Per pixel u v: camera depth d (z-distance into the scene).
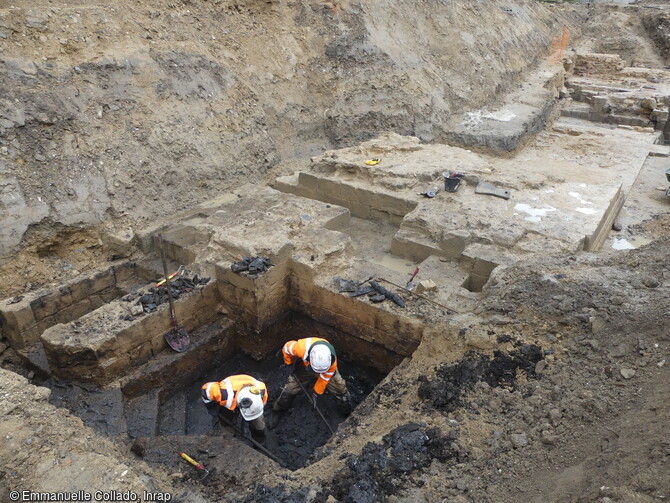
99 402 5.63
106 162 8.07
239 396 5.16
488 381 4.79
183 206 8.80
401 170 9.11
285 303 7.29
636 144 13.42
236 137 10.10
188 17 10.59
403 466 3.98
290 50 12.01
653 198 10.59
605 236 8.71
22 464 3.85
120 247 7.79
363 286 6.79
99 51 8.71
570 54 21.20
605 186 9.22
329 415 6.33
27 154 7.38
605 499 3.03
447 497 3.70
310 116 11.90
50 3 8.70
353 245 8.30
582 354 4.68
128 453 4.99
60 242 7.47
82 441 4.23
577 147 13.18
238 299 6.87
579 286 5.34
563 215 7.98
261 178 10.38
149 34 9.60
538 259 6.27
